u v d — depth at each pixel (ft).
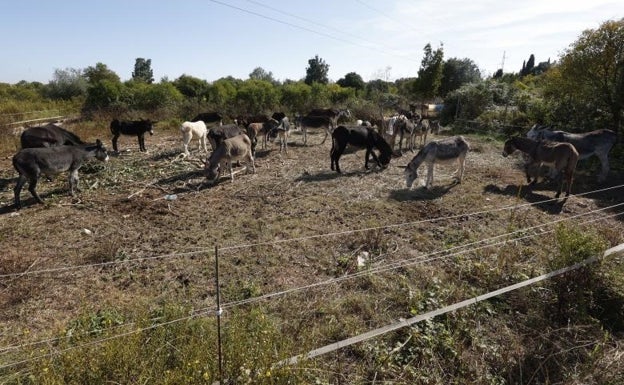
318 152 43.39
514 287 13.12
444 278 16.57
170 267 17.34
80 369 8.62
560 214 24.67
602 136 31.37
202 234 21.02
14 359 11.02
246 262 17.88
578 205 26.40
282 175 33.14
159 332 10.53
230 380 9.19
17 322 13.41
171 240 20.30
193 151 42.68
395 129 41.34
